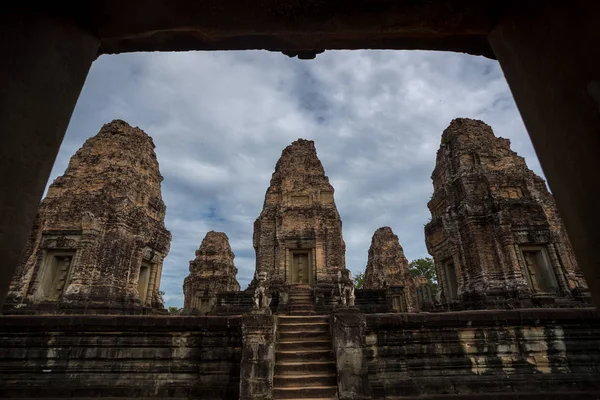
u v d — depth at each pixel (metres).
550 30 2.22
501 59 2.79
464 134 25.38
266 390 11.09
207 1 2.69
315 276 26.95
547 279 20.86
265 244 29.39
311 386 11.71
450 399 12.01
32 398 12.34
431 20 2.80
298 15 2.79
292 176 31.94
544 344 13.16
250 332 11.95
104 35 2.86
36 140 2.30
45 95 2.37
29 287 19.05
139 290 23.86
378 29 2.88
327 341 13.75
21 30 2.21
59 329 13.25
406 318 13.29
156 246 24.50
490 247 21.38
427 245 27.22
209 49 3.15
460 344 13.21
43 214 20.75
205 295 42.56
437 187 27.88
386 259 47.31
